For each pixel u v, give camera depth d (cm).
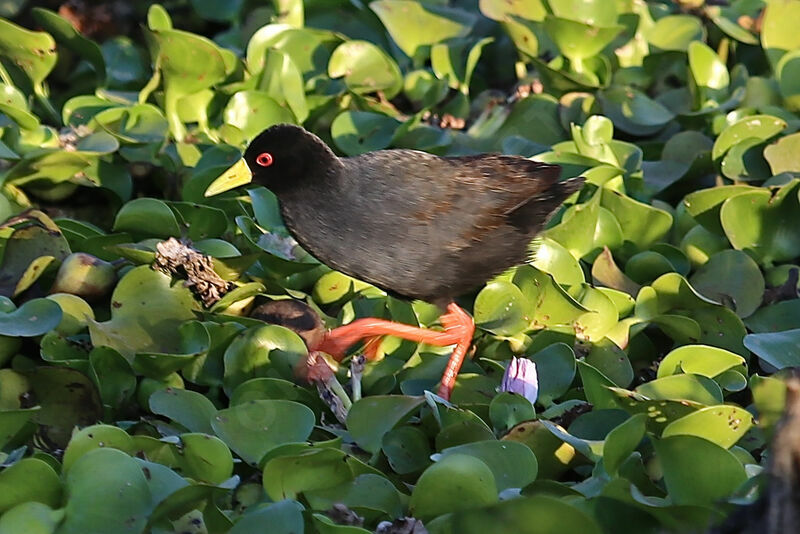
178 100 1270
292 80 1279
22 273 1037
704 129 1302
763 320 1047
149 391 927
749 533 662
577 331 1002
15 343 945
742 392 964
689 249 1123
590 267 1120
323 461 780
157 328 973
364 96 1309
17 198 1133
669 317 1011
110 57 1425
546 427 833
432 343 985
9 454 834
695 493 754
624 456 785
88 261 1007
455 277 997
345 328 977
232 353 943
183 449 802
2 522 725
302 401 915
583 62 1343
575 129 1196
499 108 1307
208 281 992
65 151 1110
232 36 1457
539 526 687
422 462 859
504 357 1020
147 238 1087
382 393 960
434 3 1440
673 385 894
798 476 631
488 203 985
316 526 739
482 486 750
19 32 1253
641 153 1216
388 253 991
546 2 1375
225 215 1090
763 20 1366
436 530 746
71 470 752
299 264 1027
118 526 736
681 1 1455
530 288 1012
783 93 1297
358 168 997
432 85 1337
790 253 1113
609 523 740
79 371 901
